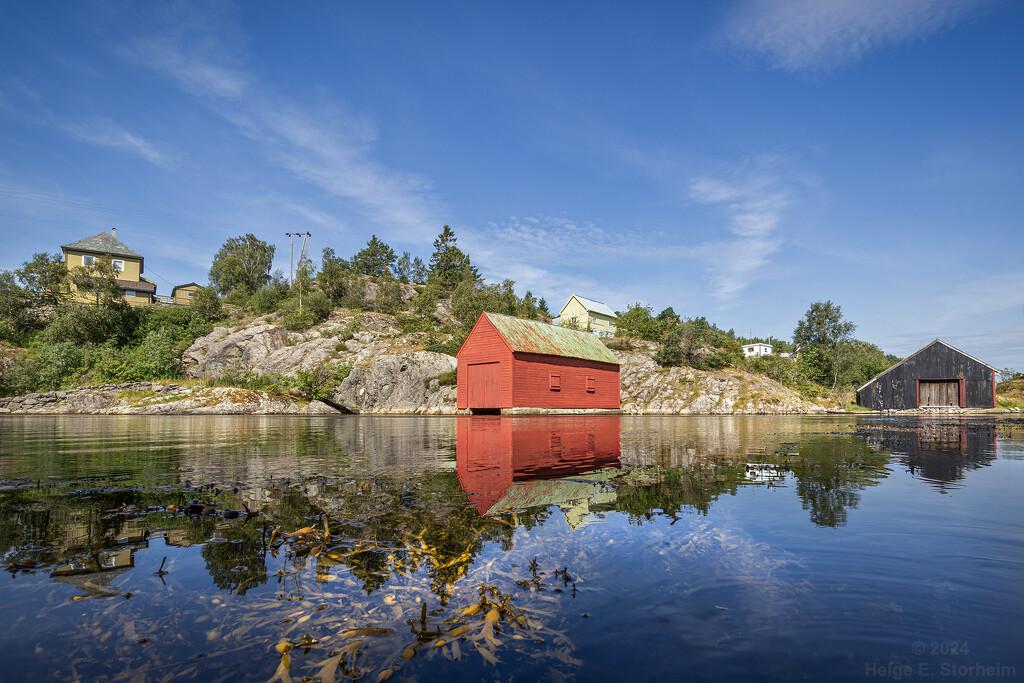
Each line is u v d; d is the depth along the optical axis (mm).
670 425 18344
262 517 3799
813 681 1569
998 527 3449
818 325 62000
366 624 2059
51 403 34500
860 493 4723
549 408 34031
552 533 3348
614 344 55250
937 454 8102
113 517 3801
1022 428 15508
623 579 2525
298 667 1702
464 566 2723
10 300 46875
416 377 39688
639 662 1722
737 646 1829
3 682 1556
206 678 1625
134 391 36375
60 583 2494
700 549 2980
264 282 84188
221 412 34469
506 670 1659
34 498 4520
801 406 40219
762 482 5352
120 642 1890
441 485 5203
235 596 2340
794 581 2477
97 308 49281
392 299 64938
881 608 2148
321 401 39219
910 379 42375
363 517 3787
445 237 88625
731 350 53062
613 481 5445
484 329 33344
